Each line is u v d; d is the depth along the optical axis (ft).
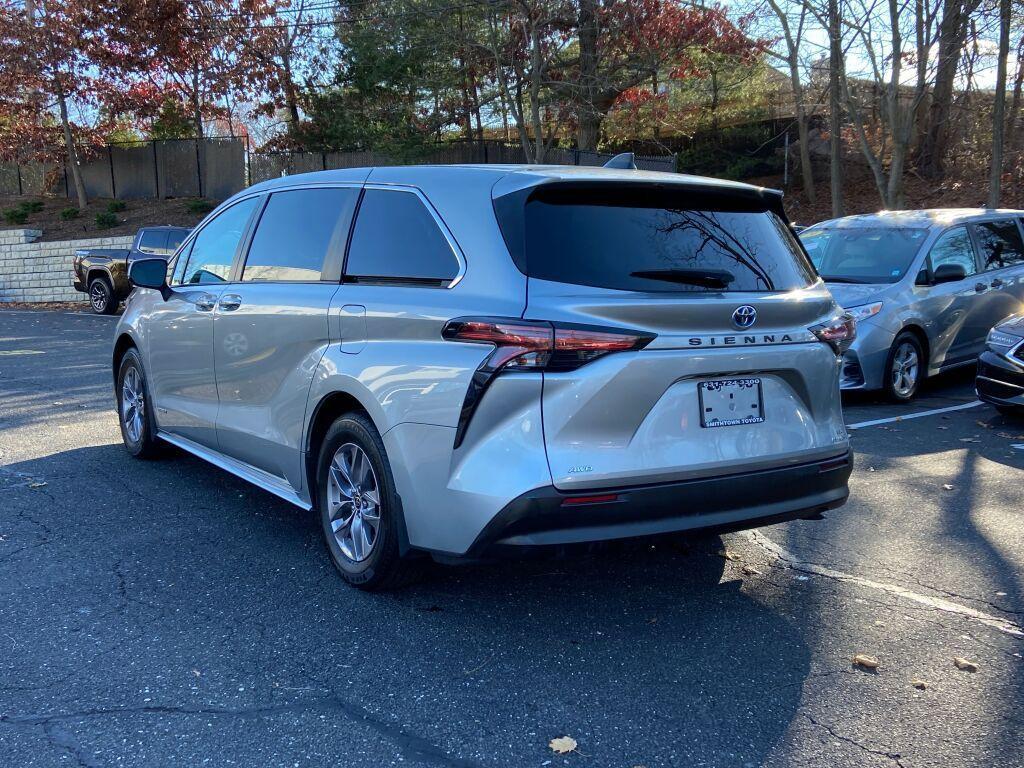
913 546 15.37
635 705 10.03
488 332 10.74
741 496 11.51
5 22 79.92
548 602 12.87
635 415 10.76
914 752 9.15
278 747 9.12
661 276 11.27
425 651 11.30
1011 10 52.47
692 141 89.92
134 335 19.65
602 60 70.69
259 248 15.78
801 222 74.64
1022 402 24.04
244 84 84.48
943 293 29.17
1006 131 69.82
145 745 9.11
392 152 78.48
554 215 11.39
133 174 90.99
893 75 53.21
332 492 13.51
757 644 11.61
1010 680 10.70
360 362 12.41
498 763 8.89
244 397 15.57
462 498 10.86
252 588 13.25
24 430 23.66
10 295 77.71
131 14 80.94
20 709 9.77
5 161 95.50
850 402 28.55
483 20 67.46
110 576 13.65
